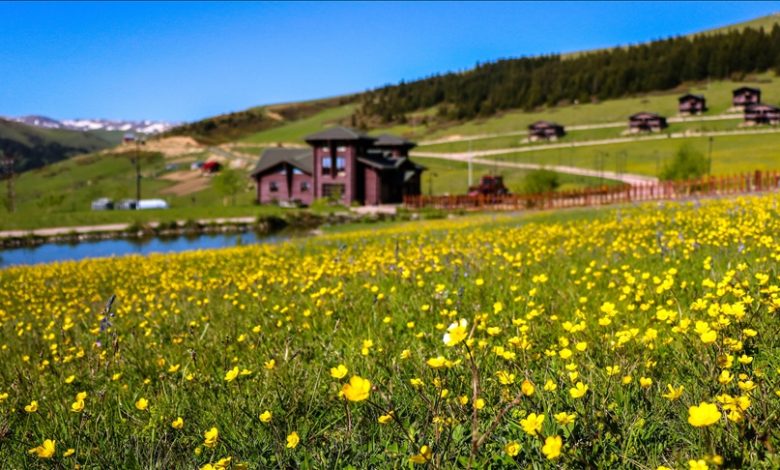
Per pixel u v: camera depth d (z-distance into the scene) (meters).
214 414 3.37
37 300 11.86
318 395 3.46
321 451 2.75
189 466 2.75
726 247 7.31
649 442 2.57
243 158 173.50
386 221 54.47
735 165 88.81
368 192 80.38
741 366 3.11
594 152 130.75
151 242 47.88
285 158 85.50
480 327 4.29
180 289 10.07
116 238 51.44
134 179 158.00
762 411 2.48
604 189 47.72
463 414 2.85
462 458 2.53
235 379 3.85
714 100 166.50
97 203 91.75
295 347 4.55
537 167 118.38
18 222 58.06
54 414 3.75
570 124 171.50
